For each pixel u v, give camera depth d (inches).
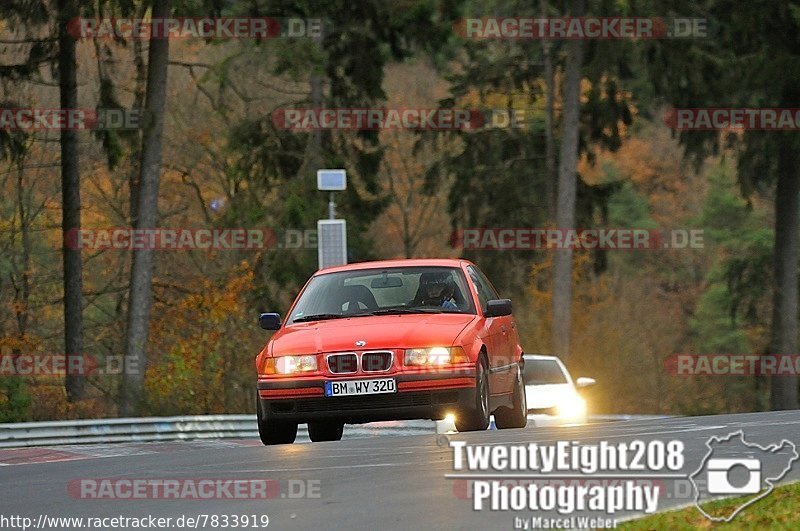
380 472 1274.6
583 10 5428.2
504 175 5974.4
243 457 1485.0
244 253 6053.2
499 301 1900.8
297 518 1048.8
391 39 5319.9
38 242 6195.9
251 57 4938.5
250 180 5565.9
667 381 7815.0
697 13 5290.4
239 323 4950.8
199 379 4525.1
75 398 4719.5
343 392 1764.3
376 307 1913.1
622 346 6742.1
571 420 2947.8
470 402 1770.4
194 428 3366.1
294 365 1787.6
